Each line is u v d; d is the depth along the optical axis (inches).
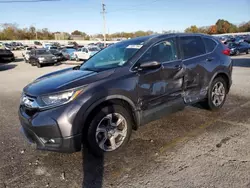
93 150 116.5
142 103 130.3
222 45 186.7
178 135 143.9
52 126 105.1
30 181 103.4
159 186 96.0
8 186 100.2
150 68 129.4
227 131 145.9
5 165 117.4
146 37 152.5
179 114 180.4
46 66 732.0
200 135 142.0
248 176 99.0
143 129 154.9
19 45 2006.6
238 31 3137.3
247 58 714.8
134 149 128.4
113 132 122.5
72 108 106.1
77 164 116.0
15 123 181.6
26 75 506.6
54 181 103.0
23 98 122.6
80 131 109.1
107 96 115.1
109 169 110.4
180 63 148.7
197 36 169.0
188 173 103.6
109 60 142.7
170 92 143.9
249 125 154.3
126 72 125.3
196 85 160.2
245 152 119.3
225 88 189.0
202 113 181.0
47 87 115.0
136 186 96.9
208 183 95.9
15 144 142.0
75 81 114.3
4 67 729.6
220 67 175.3
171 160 115.3
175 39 153.3
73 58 947.3
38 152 130.3
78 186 98.9
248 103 204.4
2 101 257.6
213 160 113.0
